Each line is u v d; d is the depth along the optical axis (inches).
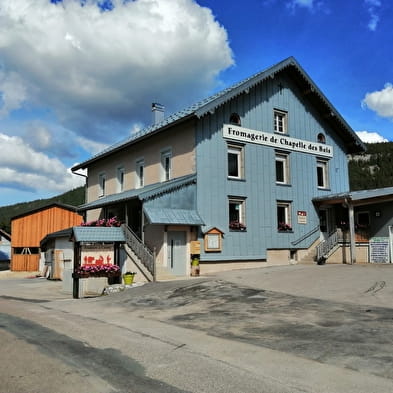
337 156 1011.9
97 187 1133.1
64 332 333.7
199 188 770.8
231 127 824.9
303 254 904.3
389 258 830.5
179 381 210.4
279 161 914.1
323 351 260.1
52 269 1003.9
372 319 338.0
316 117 979.9
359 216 903.1
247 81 815.1
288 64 894.4
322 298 446.0
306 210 925.8
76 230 650.2
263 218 851.4
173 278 697.6
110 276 639.1
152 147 896.3
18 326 359.6
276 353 261.1
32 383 207.2
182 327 353.7
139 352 269.0
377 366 227.3
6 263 1882.4
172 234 738.2
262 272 707.4
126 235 725.9
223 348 277.4
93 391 195.5
